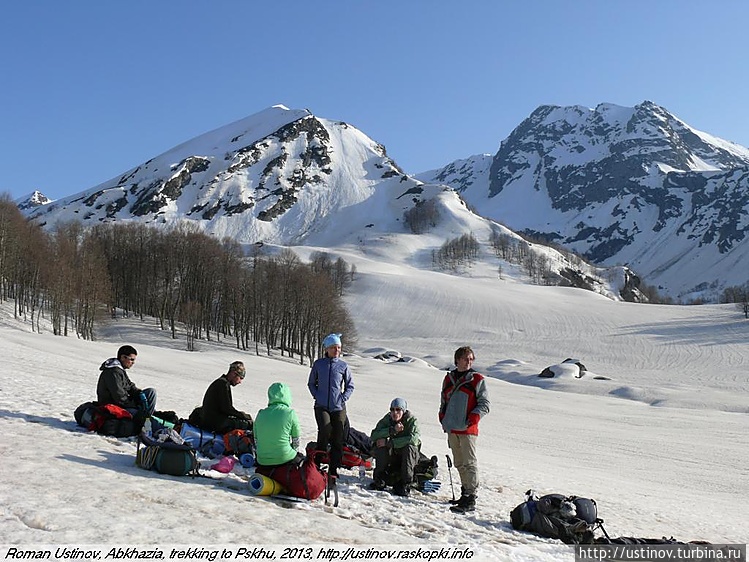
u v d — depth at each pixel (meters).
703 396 69.50
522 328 136.25
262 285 105.75
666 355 107.62
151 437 10.04
